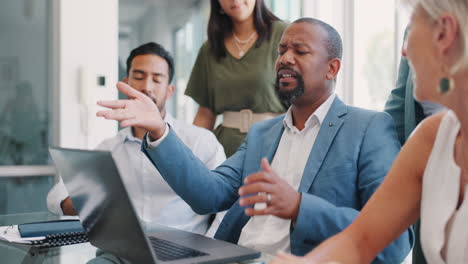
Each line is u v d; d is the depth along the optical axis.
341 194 1.33
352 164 1.34
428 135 1.02
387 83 2.80
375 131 1.36
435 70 0.84
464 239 0.93
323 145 1.38
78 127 2.82
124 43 2.91
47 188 2.82
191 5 3.00
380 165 1.30
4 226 1.45
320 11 3.07
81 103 2.82
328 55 1.43
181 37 3.00
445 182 0.97
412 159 1.04
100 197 0.98
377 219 1.04
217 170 1.56
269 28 2.33
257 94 2.31
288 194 1.16
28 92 2.76
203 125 2.50
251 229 1.47
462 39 0.80
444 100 0.86
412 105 1.45
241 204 1.13
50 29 2.79
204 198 1.44
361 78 2.99
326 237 1.20
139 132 2.01
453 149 0.97
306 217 1.17
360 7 2.98
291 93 1.43
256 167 1.51
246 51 2.34
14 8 2.72
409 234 1.27
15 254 1.13
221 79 2.38
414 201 1.04
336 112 1.42
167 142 1.35
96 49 2.84
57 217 1.64
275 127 1.54
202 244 1.12
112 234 1.03
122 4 2.89
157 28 2.96
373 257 1.03
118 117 1.28
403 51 0.92
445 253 0.97
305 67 1.41
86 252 1.15
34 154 2.79
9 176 2.74
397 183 1.05
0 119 2.72
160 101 2.04
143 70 2.03
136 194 1.97
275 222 1.42
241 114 2.34
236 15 2.27
